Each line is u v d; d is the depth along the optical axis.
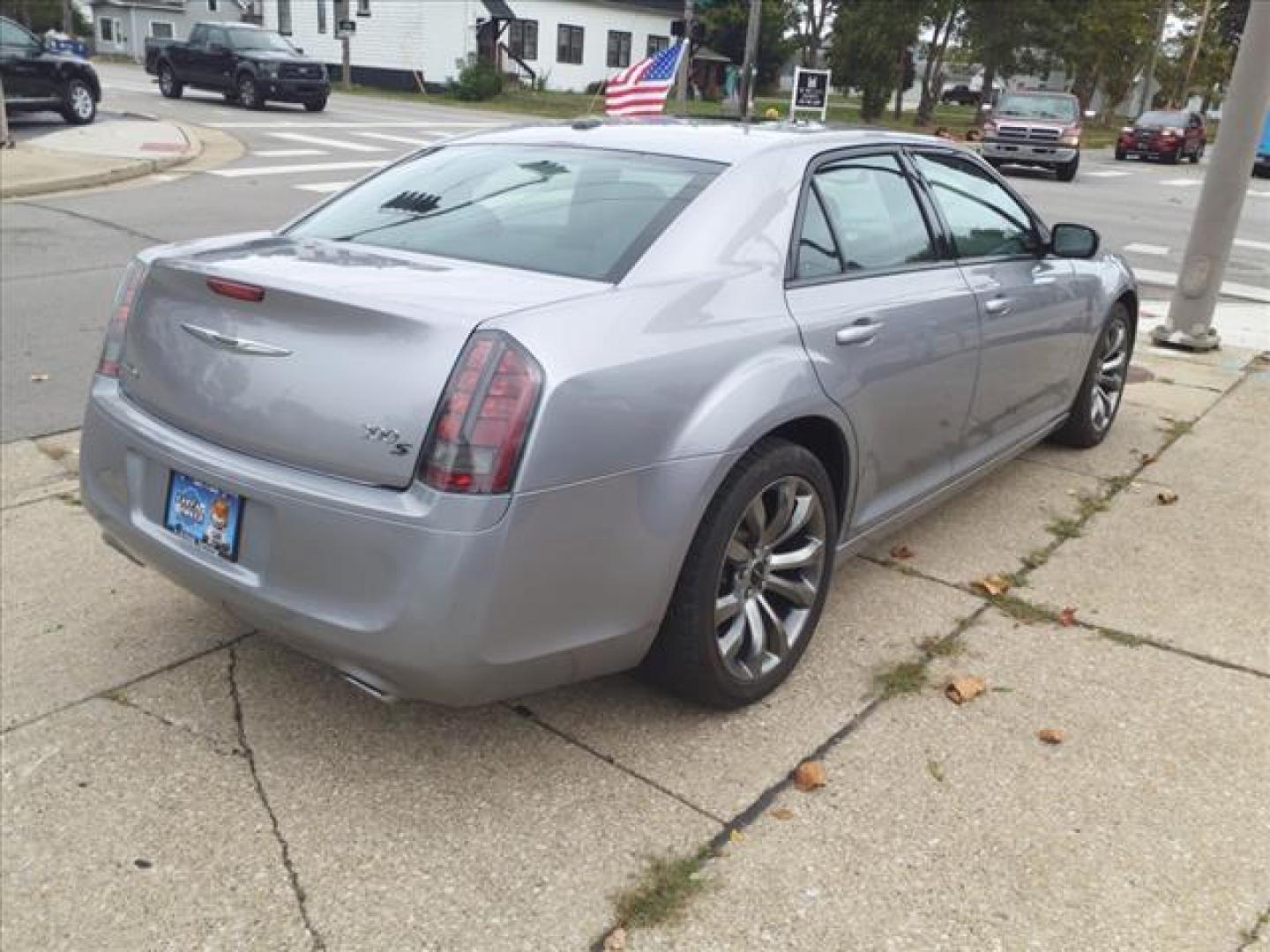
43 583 4.05
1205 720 3.35
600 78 48.22
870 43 39.31
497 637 2.58
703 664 3.08
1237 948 2.47
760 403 3.00
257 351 2.78
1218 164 7.70
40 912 2.53
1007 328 4.37
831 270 3.52
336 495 2.60
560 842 2.76
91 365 6.73
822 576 3.50
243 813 2.85
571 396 2.59
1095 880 2.67
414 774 3.00
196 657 3.58
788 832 2.80
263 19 47.69
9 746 3.10
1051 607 4.05
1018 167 25.64
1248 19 7.36
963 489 4.51
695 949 2.44
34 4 75.81
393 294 2.68
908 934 2.49
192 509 2.92
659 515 2.80
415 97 38.44
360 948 2.44
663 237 3.10
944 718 3.32
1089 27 43.25
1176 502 5.11
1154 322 9.06
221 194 13.73
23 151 16.33
